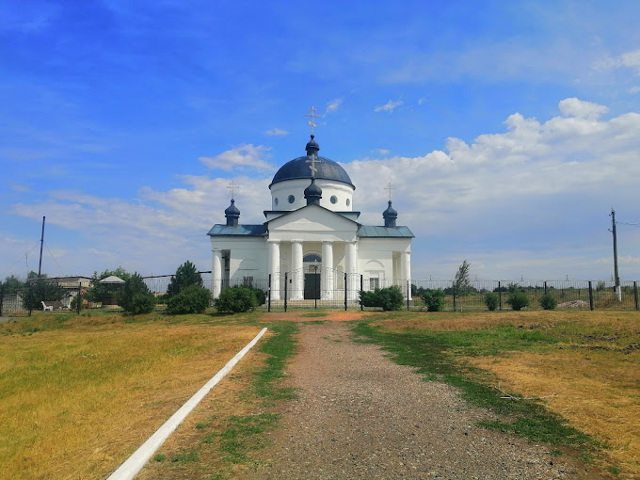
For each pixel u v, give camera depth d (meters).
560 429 6.86
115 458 5.78
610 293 44.62
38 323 32.44
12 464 5.76
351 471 5.46
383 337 19.58
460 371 11.58
